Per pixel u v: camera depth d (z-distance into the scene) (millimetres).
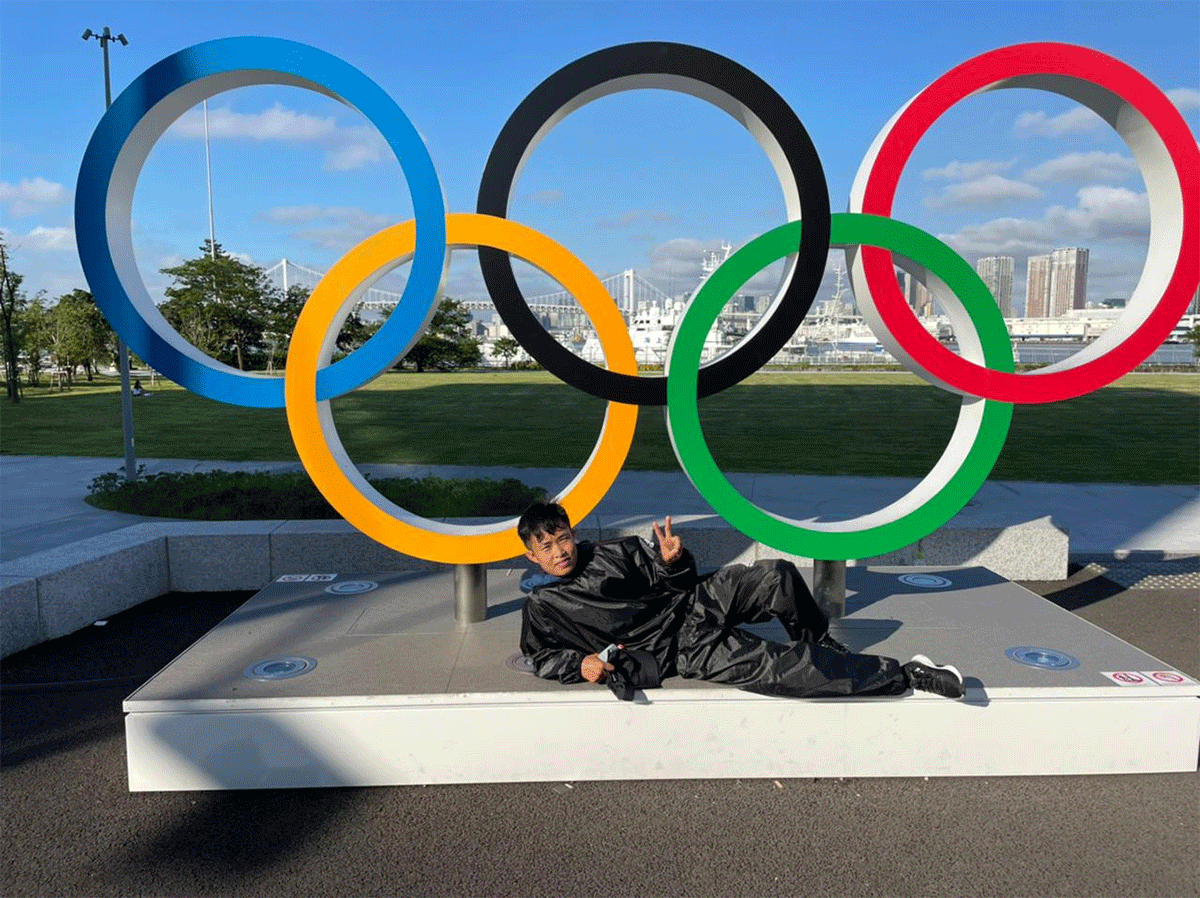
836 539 4152
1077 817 3121
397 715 3299
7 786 3389
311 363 4012
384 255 3963
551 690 3363
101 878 2799
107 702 4203
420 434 17016
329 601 4598
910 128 4000
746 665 3336
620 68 3914
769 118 3947
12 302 26719
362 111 3932
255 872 2822
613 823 3084
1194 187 4094
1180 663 4781
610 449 4199
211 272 50000
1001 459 13359
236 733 3293
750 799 3242
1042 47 3998
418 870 2828
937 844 2955
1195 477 11555
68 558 5355
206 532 6035
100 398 27125
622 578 3414
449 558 4141
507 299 4035
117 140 3959
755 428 17625
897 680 3332
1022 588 4840
